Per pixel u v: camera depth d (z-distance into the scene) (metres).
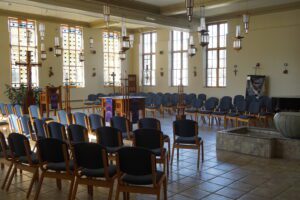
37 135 5.73
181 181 4.79
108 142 4.75
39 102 11.34
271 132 7.05
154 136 4.59
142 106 9.59
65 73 14.32
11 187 4.53
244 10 11.87
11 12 12.38
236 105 10.16
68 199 3.86
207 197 4.15
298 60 10.91
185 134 5.62
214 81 13.59
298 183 4.69
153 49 16.03
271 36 11.53
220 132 6.85
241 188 4.48
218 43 13.36
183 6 10.81
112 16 10.16
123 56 9.35
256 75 11.73
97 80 15.52
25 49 13.07
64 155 3.82
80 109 14.62
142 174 3.38
